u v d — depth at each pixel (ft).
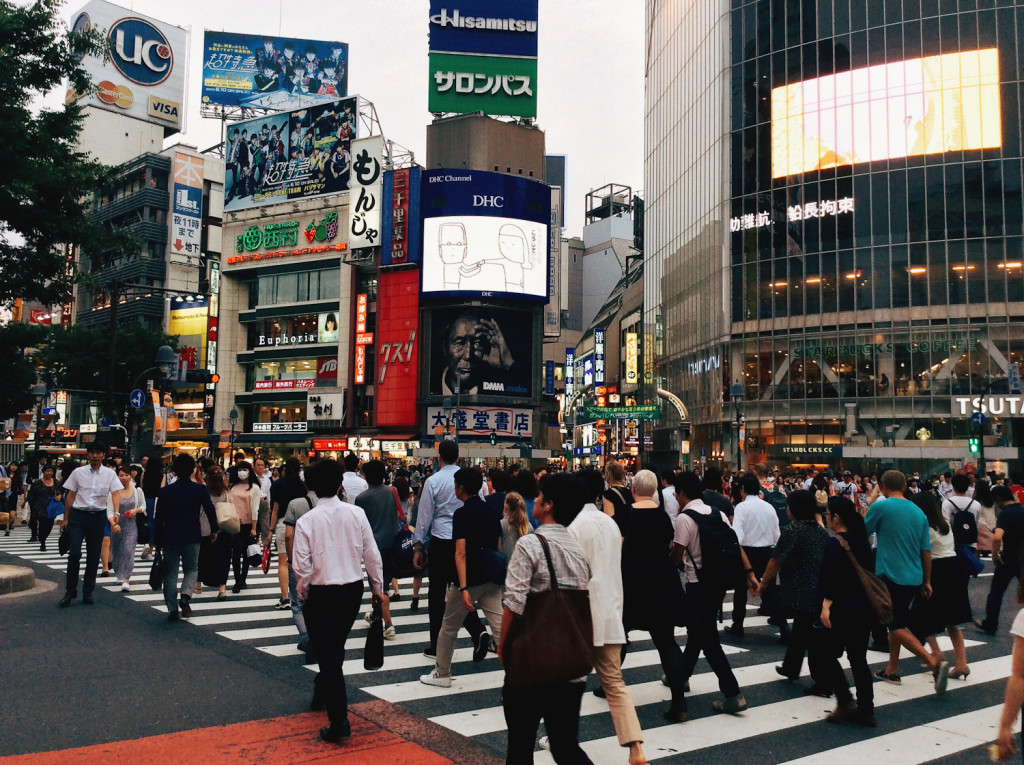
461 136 194.70
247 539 40.34
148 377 191.11
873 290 147.33
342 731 17.87
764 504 32.07
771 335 158.10
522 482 28.35
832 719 20.43
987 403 136.15
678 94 200.34
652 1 230.48
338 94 261.65
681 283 193.67
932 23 145.18
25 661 24.30
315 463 19.04
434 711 20.54
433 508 26.76
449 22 200.34
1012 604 41.11
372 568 19.04
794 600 24.09
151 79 278.87
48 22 40.75
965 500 38.01
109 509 39.32
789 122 159.12
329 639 18.16
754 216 162.71
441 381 179.83
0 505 73.31
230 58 253.24
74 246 44.86
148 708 19.95
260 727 18.75
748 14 167.22
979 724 20.44
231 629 30.14
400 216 185.16
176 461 32.48
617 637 15.92
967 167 141.38
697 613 21.88
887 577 24.43
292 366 202.49
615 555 16.42
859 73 151.53
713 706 21.49
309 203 203.31
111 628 29.66
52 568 47.60
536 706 13.23
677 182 199.41
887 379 144.56
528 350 184.55
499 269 179.83
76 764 15.98
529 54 201.87
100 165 44.52
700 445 176.35
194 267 255.50
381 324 185.57
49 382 179.93
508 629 13.50
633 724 15.61
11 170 39.63
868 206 148.87
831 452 139.85
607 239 344.69
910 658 28.68
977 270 139.44
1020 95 138.82
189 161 257.14
